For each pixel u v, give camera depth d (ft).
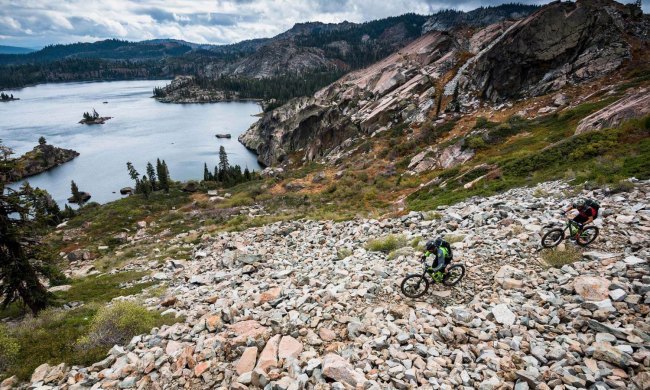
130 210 215.92
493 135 163.63
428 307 31.32
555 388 19.86
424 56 379.35
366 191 151.64
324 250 64.18
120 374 27.89
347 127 320.70
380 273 40.81
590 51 206.90
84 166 485.15
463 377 21.89
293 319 31.94
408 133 241.55
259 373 23.88
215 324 34.01
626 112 93.40
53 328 41.96
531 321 26.45
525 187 77.41
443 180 122.72
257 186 238.27
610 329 23.50
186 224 159.94
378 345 25.95
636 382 19.34
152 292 58.49
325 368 23.13
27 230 57.62
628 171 59.00
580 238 37.27
